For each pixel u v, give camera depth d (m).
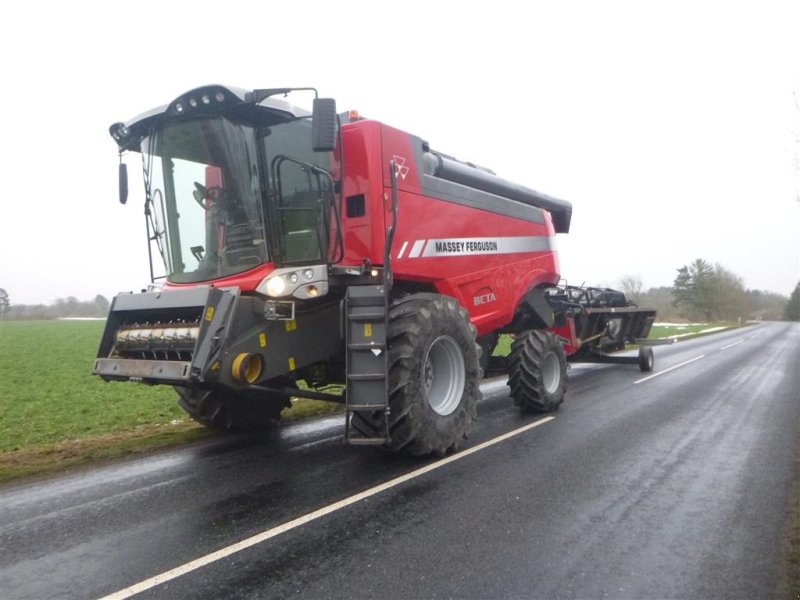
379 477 5.25
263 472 5.48
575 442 6.57
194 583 3.29
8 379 15.12
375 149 6.12
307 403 9.39
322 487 4.98
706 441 6.68
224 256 5.66
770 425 7.61
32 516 4.40
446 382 6.16
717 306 77.56
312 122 5.25
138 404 10.52
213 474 5.44
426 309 5.75
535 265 9.20
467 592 3.16
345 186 6.21
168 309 5.35
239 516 4.31
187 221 5.87
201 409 6.80
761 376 13.21
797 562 3.55
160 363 5.06
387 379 5.24
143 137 6.09
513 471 5.43
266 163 5.54
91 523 4.23
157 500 4.72
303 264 5.73
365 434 5.46
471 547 3.74
